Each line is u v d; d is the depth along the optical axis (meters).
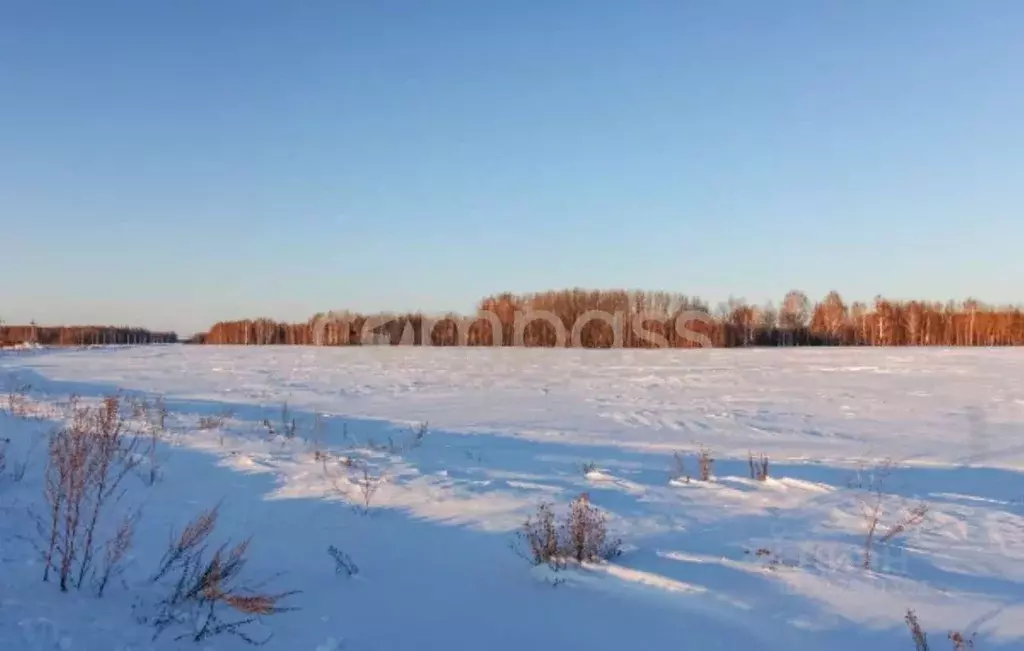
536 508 7.43
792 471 10.10
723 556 5.96
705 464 9.35
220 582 4.72
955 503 7.98
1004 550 6.23
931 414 19.16
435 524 6.87
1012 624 4.64
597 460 11.23
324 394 23.66
